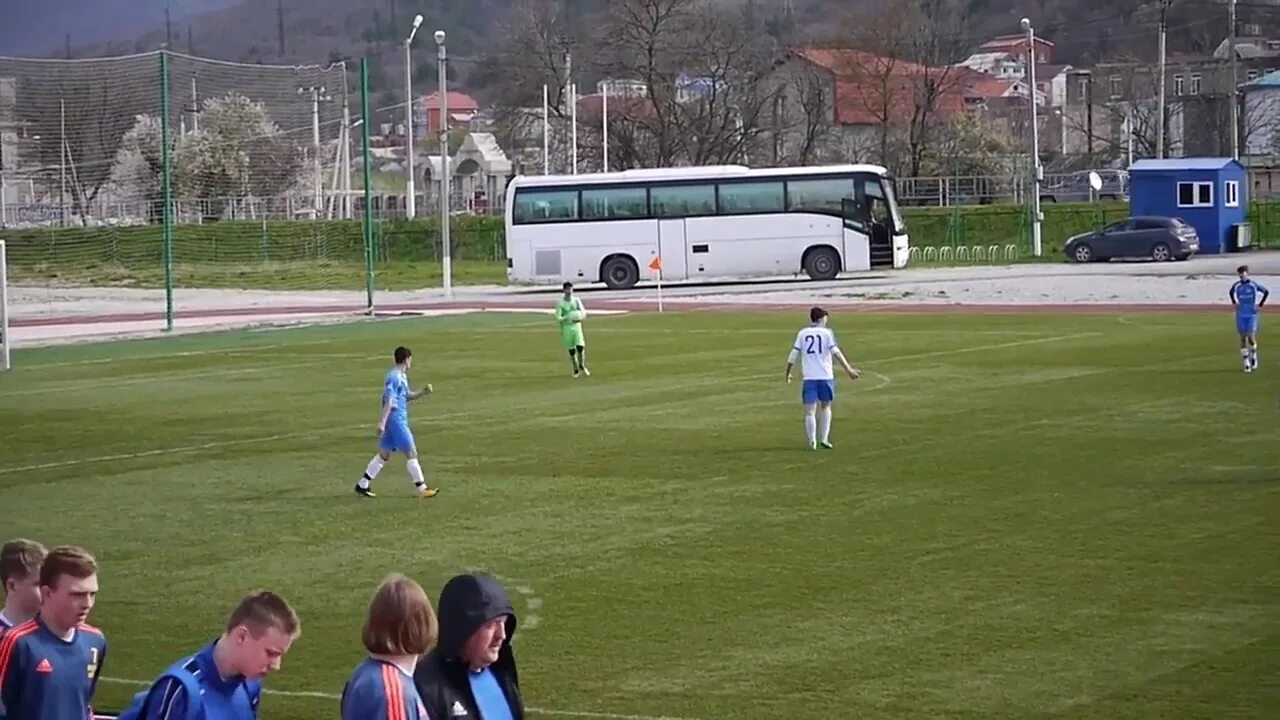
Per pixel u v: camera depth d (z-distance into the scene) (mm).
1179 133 115438
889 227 63750
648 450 21656
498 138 127312
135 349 40406
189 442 23688
